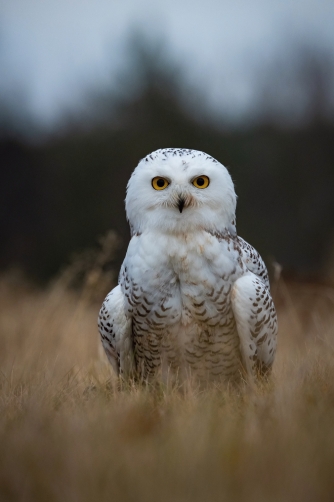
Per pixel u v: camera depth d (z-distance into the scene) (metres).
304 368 9.70
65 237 41.91
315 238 41.34
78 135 47.22
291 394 8.43
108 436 7.46
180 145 43.78
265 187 43.97
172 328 10.72
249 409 8.34
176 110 45.28
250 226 42.03
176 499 6.07
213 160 10.90
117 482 6.34
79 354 14.44
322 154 45.78
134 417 8.00
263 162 44.69
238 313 10.53
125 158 43.53
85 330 16.44
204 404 8.62
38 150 49.09
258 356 10.91
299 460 6.61
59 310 18.17
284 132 46.97
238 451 6.86
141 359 11.27
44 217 45.00
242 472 6.47
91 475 6.42
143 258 10.62
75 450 6.95
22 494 6.31
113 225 41.56
